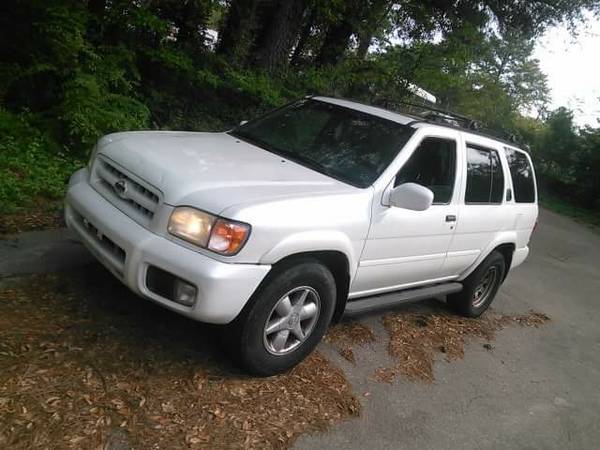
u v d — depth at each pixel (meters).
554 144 23.58
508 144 6.15
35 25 7.25
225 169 3.78
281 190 3.71
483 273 6.02
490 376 5.14
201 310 3.29
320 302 3.92
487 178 5.58
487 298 6.41
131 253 3.38
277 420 3.51
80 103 7.07
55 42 7.32
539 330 6.84
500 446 4.07
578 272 10.79
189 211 3.36
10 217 5.21
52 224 5.29
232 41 11.50
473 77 16.19
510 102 20.27
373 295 4.77
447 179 4.99
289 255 3.64
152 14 8.70
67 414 3.02
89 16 7.94
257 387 3.75
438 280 5.52
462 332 5.93
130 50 8.65
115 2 8.39
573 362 6.09
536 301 8.05
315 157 4.50
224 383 3.67
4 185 5.57
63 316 3.88
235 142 4.61
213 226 3.31
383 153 4.47
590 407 5.09
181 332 4.07
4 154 6.27
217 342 4.05
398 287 4.97
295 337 3.90
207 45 11.16
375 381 4.39
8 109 7.45
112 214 3.60
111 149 3.96
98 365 3.48
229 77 10.70
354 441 3.58
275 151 4.58
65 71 7.39
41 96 7.75
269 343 3.76
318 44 15.06
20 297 3.98
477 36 14.25
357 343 4.89
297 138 4.74
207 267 3.26
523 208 6.30
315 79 12.19
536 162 24.16
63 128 7.26
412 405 4.23
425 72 12.95
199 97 10.59
